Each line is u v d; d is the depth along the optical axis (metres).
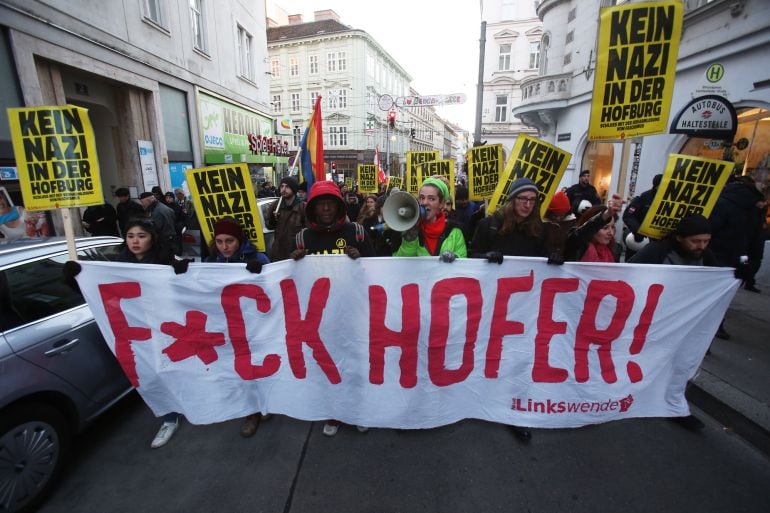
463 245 2.75
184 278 2.43
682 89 7.00
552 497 2.15
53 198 2.41
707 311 2.48
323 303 2.49
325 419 2.55
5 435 1.96
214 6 12.45
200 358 2.51
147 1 9.23
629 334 2.50
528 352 2.52
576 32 11.54
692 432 2.72
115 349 2.43
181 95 10.98
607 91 2.64
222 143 13.09
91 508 2.08
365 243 2.74
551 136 13.60
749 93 5.60
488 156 5.25
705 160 2.79
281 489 2.20
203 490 2.19
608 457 2.46
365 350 2.52
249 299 2.47
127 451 2.50
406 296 2.47
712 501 2.13
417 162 7.59
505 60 24.50
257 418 2.73
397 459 2.42
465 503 2.11
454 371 2.54
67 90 7.58
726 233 3.96
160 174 9.95
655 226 2.96
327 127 35.69
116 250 3.19
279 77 36.06
